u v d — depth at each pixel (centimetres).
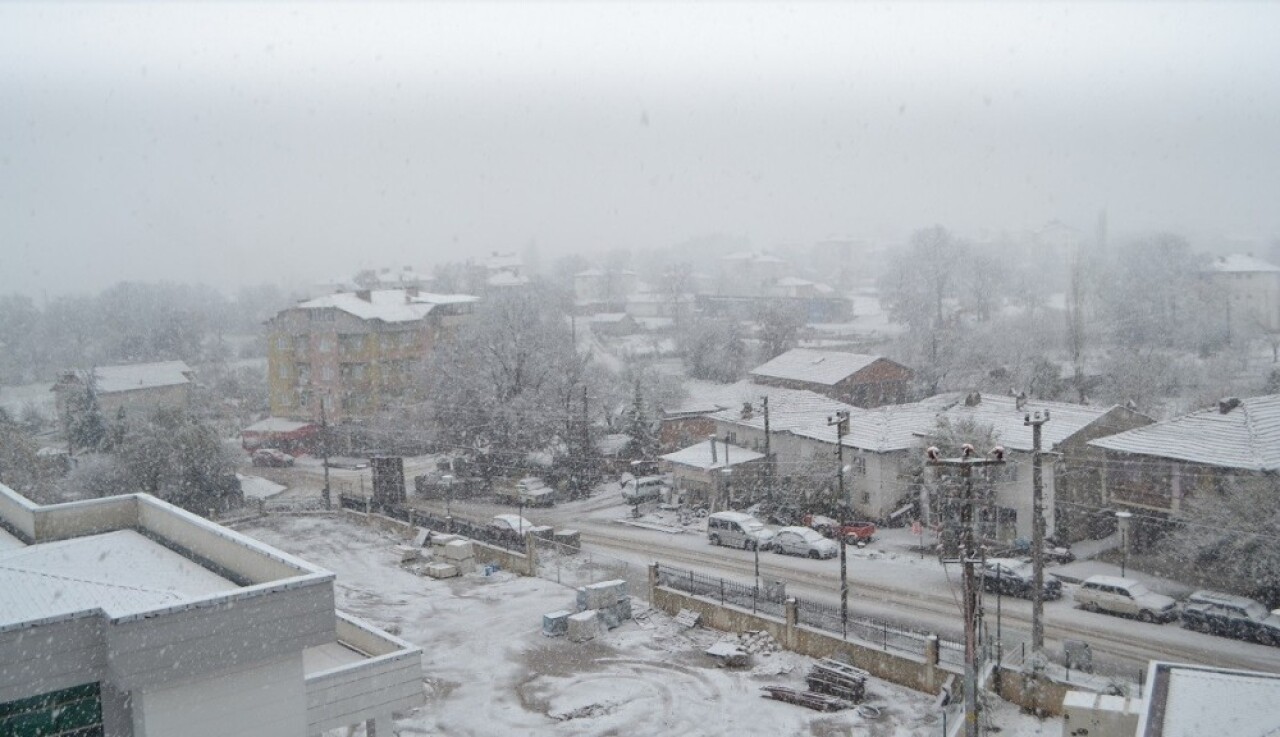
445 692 2592
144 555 1939
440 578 3684
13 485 4606
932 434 3894
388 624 3145
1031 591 3008
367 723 1803
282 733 1551
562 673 2692
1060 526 3522
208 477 4922
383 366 6775
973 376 6356
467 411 5838
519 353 5828
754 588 2989
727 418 4966
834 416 4534
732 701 2453
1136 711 1728
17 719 1382
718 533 3884
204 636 1424
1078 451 3597
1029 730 2164
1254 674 1532
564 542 3912
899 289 9531
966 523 1803
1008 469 3606
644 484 4728
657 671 2678
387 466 4884
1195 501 3144
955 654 2481
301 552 4169
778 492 4219
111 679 1371
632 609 3162
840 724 2277
